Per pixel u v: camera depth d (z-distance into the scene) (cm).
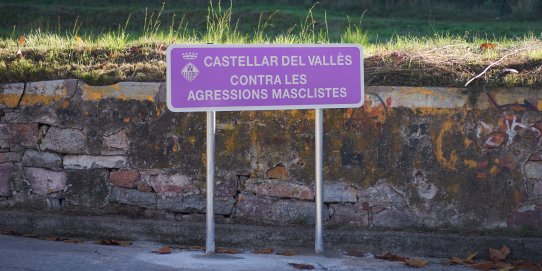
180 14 2877
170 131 1362
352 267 1162
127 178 1373
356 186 1329
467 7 3130
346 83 1223
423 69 1375
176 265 1128
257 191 1345
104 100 1383
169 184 1362
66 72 1445
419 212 1319
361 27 2669
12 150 1416
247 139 1348
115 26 2811
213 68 1179
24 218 1366
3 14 2902
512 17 2906
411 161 1323
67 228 1350
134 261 1153
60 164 1397
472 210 1311
